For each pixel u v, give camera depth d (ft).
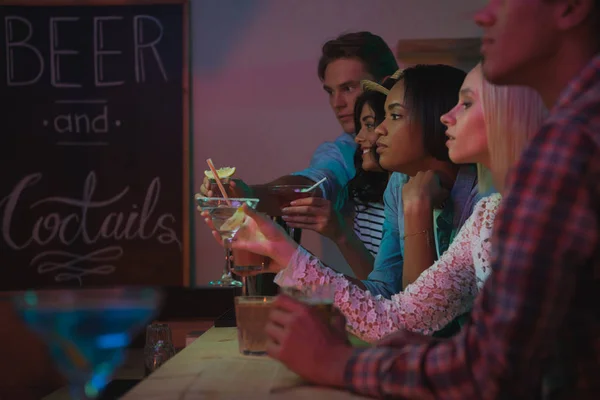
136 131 10.67
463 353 2.56
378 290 5.63
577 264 2.33
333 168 9.84
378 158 7.59
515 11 2.66
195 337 5.77
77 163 10.69
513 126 3.58
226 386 3.20
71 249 10.65
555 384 2.59
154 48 10.65
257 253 4.98
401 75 6.30
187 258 10.55
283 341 3.16
